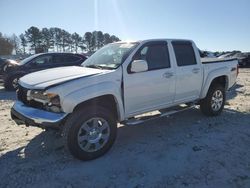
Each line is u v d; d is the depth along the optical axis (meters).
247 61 27.20
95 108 4.27
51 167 4.11
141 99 4.93
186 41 5.82
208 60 6.51
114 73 4.52
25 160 4.35
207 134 5.38
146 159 4.32
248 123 6.08
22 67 11.83
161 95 5.26
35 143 5.03
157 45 5.25
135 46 4.94
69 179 3.77
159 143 4.96
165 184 3.62
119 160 4.30
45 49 76.31
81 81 4.19
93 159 4.33
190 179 3.73
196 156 4.39
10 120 6.61
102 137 4.39
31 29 75.19
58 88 4.01
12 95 10.84
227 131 5.55
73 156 4.25
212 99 6.41
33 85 4.28
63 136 4.10
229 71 6.72
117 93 4.52
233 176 3.80
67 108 4.00
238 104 7.96
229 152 4.54
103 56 5.30
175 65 5.47
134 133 5.52
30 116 4.19
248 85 12.23
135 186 3.59
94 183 3.67
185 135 5.34
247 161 4.23
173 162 4.20
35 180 3.76
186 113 6.89
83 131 4.21
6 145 4.95
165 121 6.25
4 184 3.69
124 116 4.75
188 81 5.73
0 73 13.76
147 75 4.94
